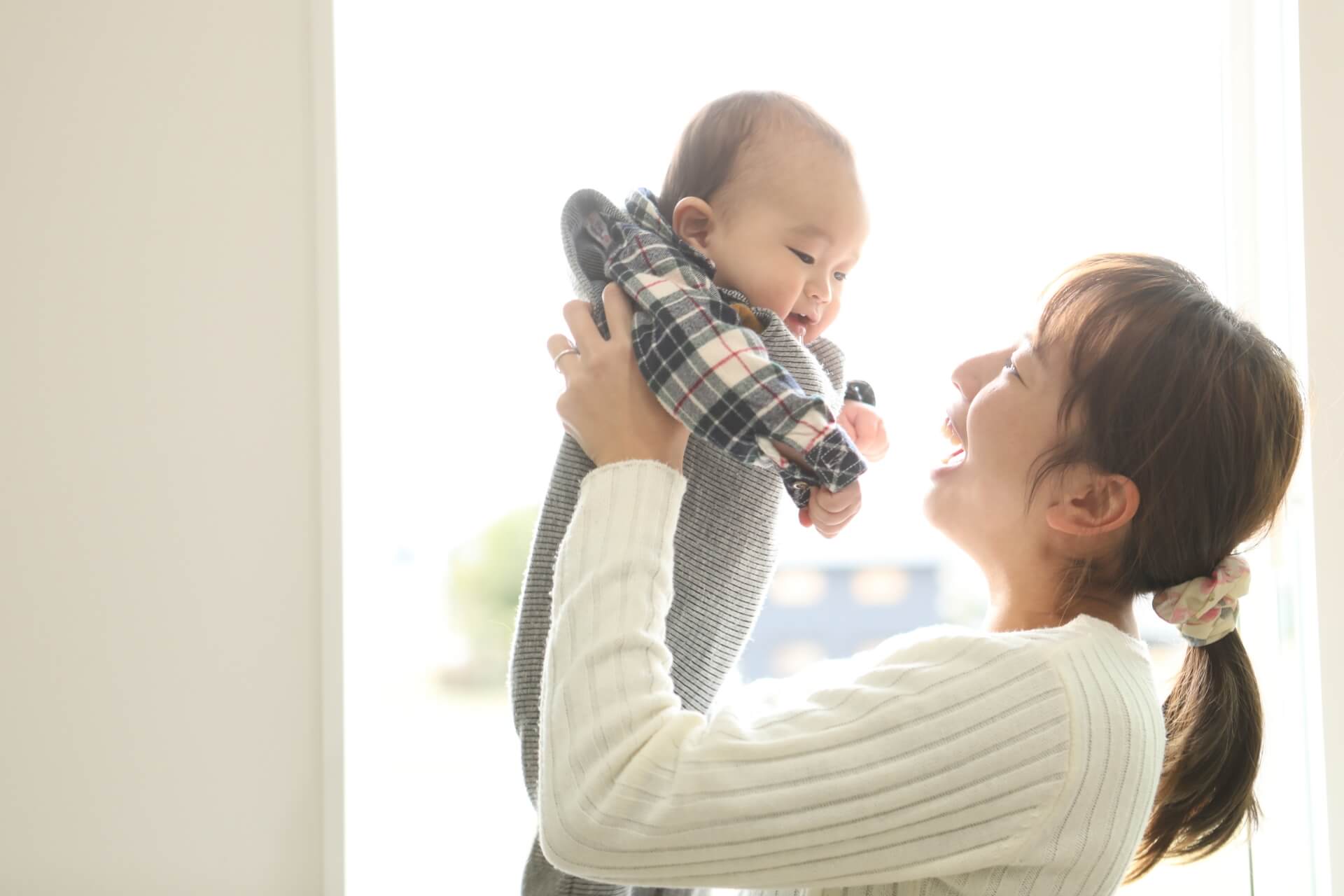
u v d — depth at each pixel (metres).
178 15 1.33
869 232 0.93
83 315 1.33
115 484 1.32
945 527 0.87
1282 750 1.28
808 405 0.74
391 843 1.41
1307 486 1.23
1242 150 1.31
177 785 1.30
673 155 0.95
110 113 1.33
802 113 0.91
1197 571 0.80
